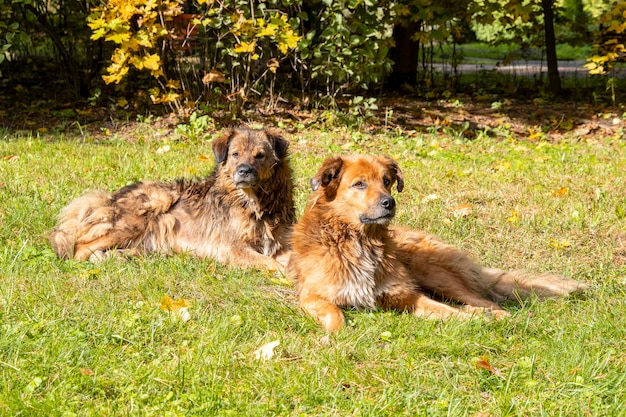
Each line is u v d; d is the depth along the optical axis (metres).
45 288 5.93
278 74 14.71
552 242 7.65
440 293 6.53
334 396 4.40
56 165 9.87
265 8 12.22
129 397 4.36
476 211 8.55
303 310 5.77
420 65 21.20
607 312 5.77
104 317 5.40
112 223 7.31
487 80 18.34
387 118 13.80
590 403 4.38
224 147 7.32
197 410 4.22
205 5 13.31
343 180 5.98
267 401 4.39
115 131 12.45
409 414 4.26
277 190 7.37
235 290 6.16
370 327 5.44
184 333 5.22
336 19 12.30
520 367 4.83
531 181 9.95
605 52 14.48
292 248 6.34
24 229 7.49
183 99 13.08
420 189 9.45
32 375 4.55
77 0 13.80
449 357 4.99
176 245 7.49
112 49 14.71
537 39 17.48
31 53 16.86
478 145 12.58
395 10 13.59
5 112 13.52
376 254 6.00
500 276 6.62
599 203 8.81
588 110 15.20
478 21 14.88
